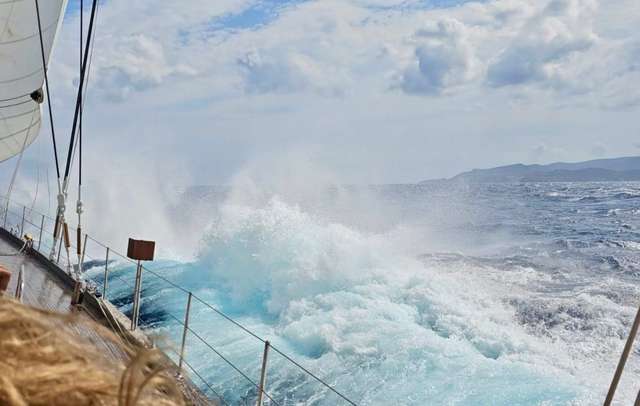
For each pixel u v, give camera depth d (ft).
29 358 1.62
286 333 30.60
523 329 32.07
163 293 37.58
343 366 25.49
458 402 22.35
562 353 28.07
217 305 37.11
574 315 33.99
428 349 26.63
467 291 35.99
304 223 41.34
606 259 55.31
